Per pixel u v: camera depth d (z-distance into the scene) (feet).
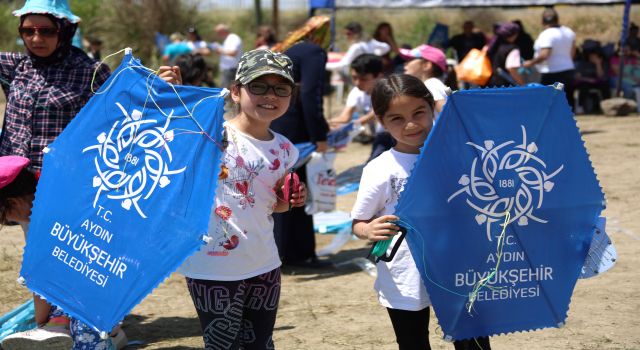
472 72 33.42
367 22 91.91
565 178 11.11
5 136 15.15
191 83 20.30
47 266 11.57
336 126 27.37
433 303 10.98
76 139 11.79
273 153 11.64
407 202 10.70
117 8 73.26
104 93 11.71
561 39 46.19
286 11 107.55
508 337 16.20
